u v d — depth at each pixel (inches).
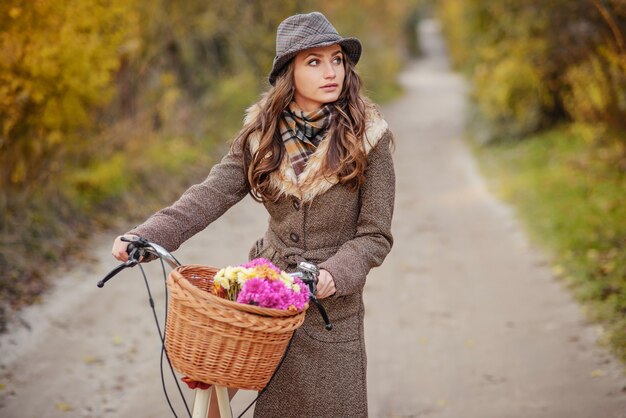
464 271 292.8
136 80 448.8
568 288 260.1
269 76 109.0
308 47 102.8
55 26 282.0
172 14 518.6
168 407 177.0
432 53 2266.2
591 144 479.8
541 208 379.2
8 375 188.5
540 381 188.7
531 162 511.8
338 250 107.3
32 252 272.7
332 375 109.8
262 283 90.8
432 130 801.6
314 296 96.9
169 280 92.0
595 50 395.9
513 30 560.7
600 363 195.6
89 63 314.0
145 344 213.5
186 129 530.3
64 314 230.7
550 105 595.8
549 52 501.4
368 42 1201.4
